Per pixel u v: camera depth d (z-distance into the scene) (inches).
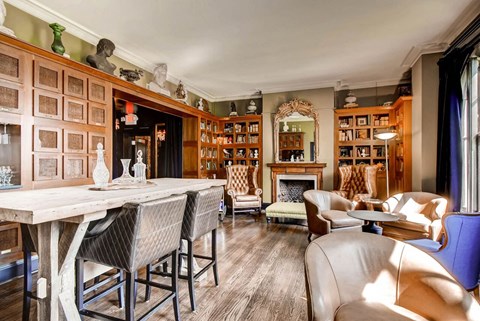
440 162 145.6
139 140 275.7
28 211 46.8
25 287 71.3
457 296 44.3
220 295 94.3
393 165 225.3
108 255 62.8
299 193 250.7
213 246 101.4
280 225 199.0
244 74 211.9
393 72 208.8
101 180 85.8
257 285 102.0
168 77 212.7
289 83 236.8
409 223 131.1
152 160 263.3
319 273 50.0
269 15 125.5
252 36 147.0
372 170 212.8
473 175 130.1
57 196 66.0
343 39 151.0
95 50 146.9
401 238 137.3
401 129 199.9
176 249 75.7
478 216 81.8
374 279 55.2
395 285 53.5
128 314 62.8
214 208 98.3
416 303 49.7
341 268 54.9
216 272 102.1
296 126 248.1
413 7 119.1
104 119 135.3
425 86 163.6
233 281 105.4
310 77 220.4
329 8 119.6
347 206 160.6
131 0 112.9
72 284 62.4
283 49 164.6
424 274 50.4
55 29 115.4
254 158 267.4
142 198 72.1
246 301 90.2
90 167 127.0
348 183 226.5
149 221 63.6
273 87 249.1
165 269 107.7
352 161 239.9
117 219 61.5
